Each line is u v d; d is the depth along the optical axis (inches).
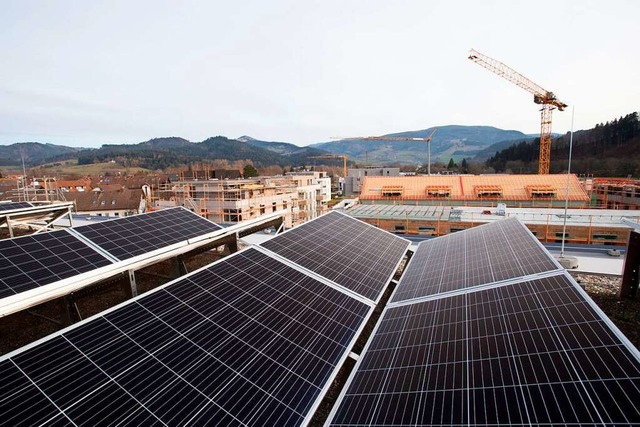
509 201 2395.4
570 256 1154.7
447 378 380.5
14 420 311.0
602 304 803.4
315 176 4542.3
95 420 327.0
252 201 2529.5
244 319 517.3
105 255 737.6
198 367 413.1
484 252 736.3
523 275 556.4
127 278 735.7
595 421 272.1
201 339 458.0
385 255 906.7
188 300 526.9
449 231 1755.7
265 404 386.0
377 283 744.3
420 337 485.1
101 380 369.4
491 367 371.9
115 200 3661.4
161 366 403.2
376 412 367.2
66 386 354.0
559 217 1680.6
